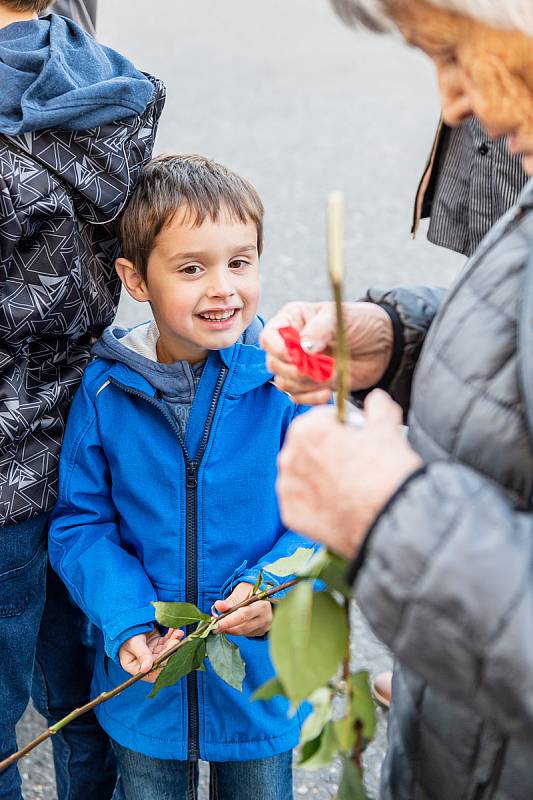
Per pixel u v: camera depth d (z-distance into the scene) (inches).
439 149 82.7
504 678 34.0
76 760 77.4
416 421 42.5
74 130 61.7
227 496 65.5
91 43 65.8
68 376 67.2
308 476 37.6
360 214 202.1
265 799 69.2
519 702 34.3
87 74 63.9
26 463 65.0
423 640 35.0
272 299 168.7
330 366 49.1
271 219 197.6
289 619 40.9
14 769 72.0
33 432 65.3
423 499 35.1
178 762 69.7
